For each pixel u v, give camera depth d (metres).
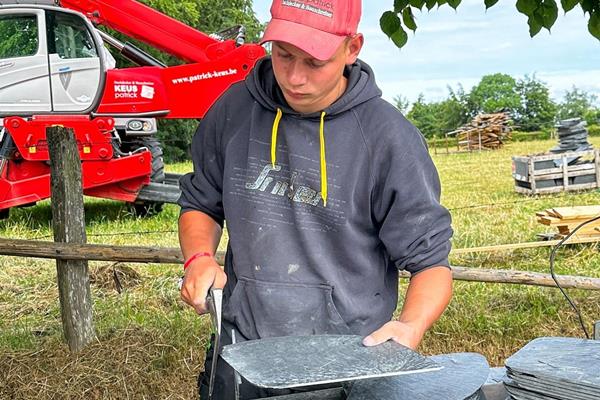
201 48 8.90
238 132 1.85
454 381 1.50
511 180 13.55
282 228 1.79
